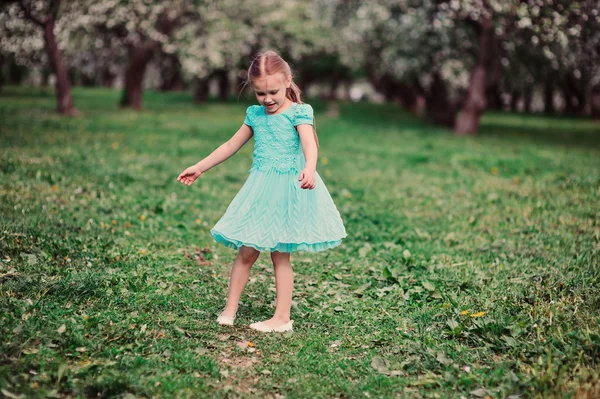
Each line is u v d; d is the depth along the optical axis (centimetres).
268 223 344
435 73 2239
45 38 1719
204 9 2061
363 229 625
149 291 397
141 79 2272
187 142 1295
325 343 346
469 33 2044
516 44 1844
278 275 360
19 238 468
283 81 345
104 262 450
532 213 702
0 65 2773
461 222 661
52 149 984
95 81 5025
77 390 268
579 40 1661
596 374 283
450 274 468
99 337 320
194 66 2141
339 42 2647
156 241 527
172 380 286
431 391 289
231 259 510
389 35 2127
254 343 340
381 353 333
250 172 362
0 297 351
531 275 454
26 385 263
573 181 915
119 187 743
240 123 1938
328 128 1992
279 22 2650
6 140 1051
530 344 323
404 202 781
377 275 470
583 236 583
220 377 296
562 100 4219
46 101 2330
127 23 1819
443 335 352
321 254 536
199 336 343
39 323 322
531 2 1462
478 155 1314
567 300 388
